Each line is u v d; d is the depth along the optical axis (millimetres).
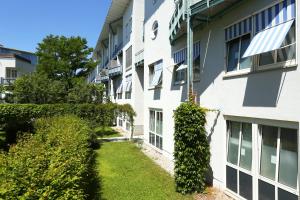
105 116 24938
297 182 7094
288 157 7469
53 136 9148
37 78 28047
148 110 20609
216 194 10180
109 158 16281
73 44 40531
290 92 7262
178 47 14844
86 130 14758
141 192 10422
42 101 27125
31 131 20203
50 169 5336
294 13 7258
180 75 14719
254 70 8672
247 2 9078
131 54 27516
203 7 10141
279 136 7789
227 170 10250
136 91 26047
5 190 4594
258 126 8625
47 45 39906
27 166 5309
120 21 34969
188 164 10289
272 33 7766
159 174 12828
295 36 7207
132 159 16000
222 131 10445
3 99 28516
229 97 10008
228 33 10188
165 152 16625
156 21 18656
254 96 8648
